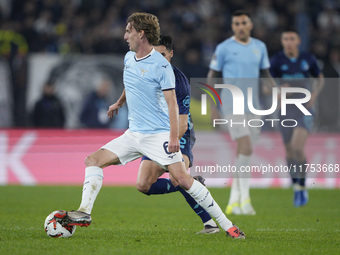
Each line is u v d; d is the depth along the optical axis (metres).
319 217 30.39
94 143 49.19
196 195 19.91
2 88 49.09
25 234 21.38
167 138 19.70
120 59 49.75
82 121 49.53
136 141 19.92
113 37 59.25
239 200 33.47
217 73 33.22
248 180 31.97
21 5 63.62
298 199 36.00
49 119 49.09
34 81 49.16
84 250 17.53
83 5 63.91
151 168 22.44
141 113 19.75
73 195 39.53
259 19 67.19
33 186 45.88
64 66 49.38
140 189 22.75
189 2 66.94
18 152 48.50
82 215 19.23
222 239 20.50
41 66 49.25
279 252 17.98
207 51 63.12
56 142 48.84
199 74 54.06
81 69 49.44
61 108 49.38
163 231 23.38
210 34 64.12
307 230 24.75
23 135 48.62
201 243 19.45
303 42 57.47
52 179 48.56
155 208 33.97
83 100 49.47
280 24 67.62
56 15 62.66
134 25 19.30
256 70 32.91
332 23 69.12
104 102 49.72
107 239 20.33
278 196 41.09
